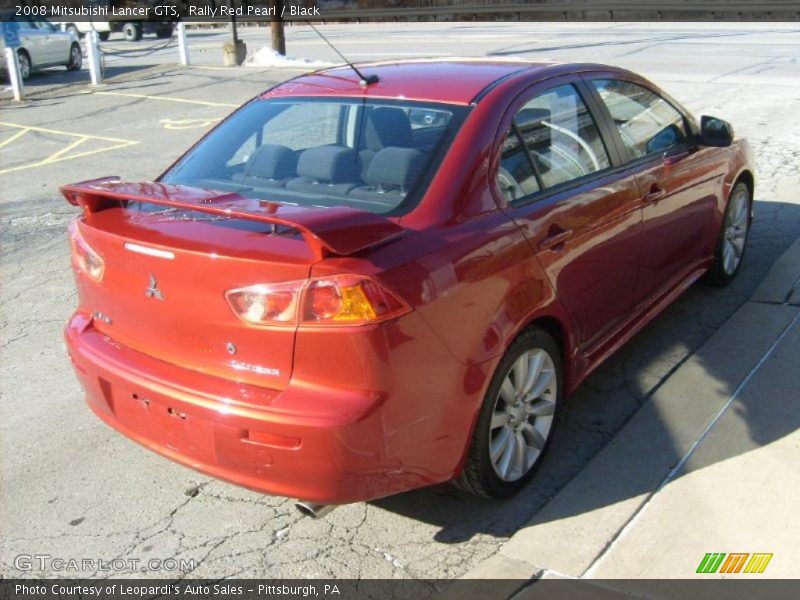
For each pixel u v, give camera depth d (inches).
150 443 130.4
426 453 122.6
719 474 143.7
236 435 117.3
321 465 114.1
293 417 112.8
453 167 134.6
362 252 116.0
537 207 143.3
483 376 127.6
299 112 158.9
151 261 123.5
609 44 818.2
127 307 130.6
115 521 142.2
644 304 182.9
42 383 192.7
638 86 188.4
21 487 152.0
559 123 158.2
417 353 117.5
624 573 122.3
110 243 128.7
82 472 156.3
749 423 158.6
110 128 503.5
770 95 493.7
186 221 129.0
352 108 153.0
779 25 949.8
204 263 117.7
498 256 131.4
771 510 133.6
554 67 164.6
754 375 176.4
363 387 113.7
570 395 161.0
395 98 151.2
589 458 153.6
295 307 112.6
